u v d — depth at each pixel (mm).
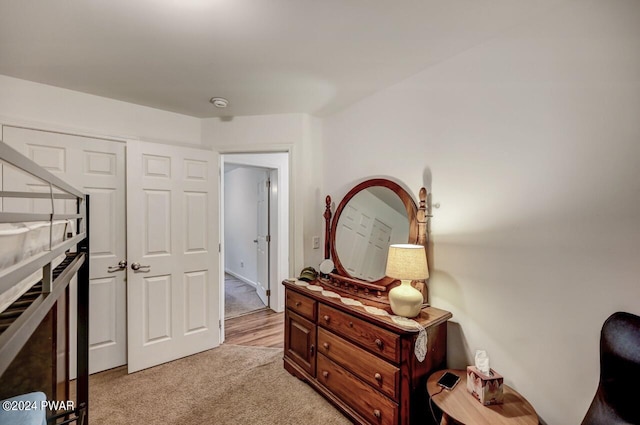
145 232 2422
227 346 2828
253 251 4969
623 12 1176
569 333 1308
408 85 2033
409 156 2035
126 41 1580
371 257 2189
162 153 2504
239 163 3410
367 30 1497
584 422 1106
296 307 2273
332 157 2730
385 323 1554
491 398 1296
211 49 1666
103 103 2357
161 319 2484
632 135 1153
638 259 1136
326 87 2178
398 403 1501
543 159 1392
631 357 1020
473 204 1668
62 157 2197
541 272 1396
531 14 1383
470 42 1618
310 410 1880
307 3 1290
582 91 1275
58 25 1432
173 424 1751
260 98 2377
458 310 1729
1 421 806
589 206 1255
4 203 1974
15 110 2021
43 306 754
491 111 1587
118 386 2139
